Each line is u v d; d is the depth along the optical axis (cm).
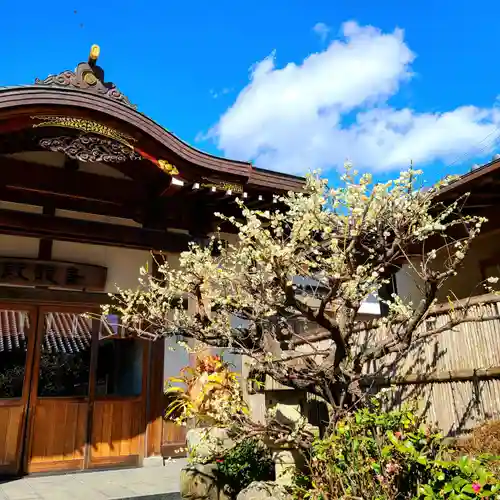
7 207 736
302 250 484
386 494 320
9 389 712
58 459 716
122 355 793
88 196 735
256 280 505
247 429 518
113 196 755
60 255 778
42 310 755
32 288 741
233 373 659
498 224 710
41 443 711
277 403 591
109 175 782
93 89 639
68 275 764
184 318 536
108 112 634
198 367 675
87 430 742
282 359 484
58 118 617
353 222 466
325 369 469
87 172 746
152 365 803
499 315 420
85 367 765
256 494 451
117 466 747
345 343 466
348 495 336
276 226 511
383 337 526
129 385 788
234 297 499
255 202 782
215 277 513
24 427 705
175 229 803
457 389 445
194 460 564
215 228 816
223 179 723
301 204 442
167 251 762
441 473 305
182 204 798
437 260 867
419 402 477
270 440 500
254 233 435
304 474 452
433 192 508
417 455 320
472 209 749
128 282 816
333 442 374
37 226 686
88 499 558
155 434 776
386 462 335
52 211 732
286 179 771
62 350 755
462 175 647
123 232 738
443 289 855
